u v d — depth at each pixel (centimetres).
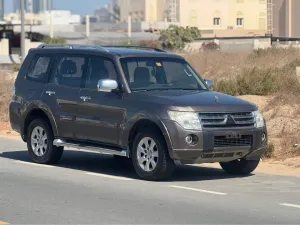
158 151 1266
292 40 8450
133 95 1317
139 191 1195
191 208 1057
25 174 1377
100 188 1226
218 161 1286
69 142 1445
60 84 1461
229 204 1089
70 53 1467
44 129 1498
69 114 1426
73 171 1421
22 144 1883
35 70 1534
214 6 10825
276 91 2508
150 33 10112
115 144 1345
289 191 1204
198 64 3556
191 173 1405
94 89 1387
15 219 985
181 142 1234
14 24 8981
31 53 1558
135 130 1314
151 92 1327
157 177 1281
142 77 1362
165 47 8825
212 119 1255
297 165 1475
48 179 1320
